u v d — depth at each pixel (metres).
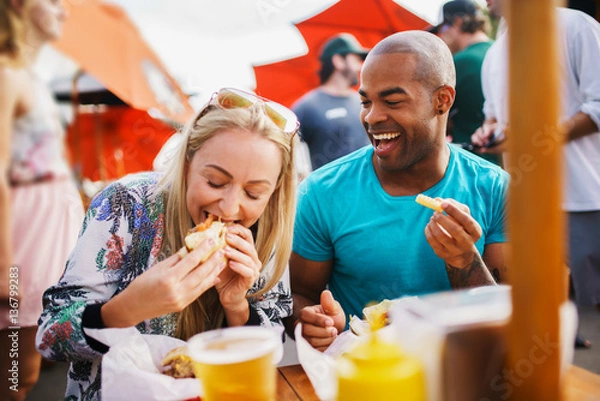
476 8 2.55
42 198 1.58
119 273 1.59
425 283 2.10
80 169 2.23
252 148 1.50
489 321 0.86
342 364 0.82
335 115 2.98
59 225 1.67
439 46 1.98
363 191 2.14
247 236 1.57
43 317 1.43
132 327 1.30
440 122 2.02
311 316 1.58
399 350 0.82
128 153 2.75
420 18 3.10
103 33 1.87
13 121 1.40
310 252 2.21
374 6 3.24
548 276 0.80
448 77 1.98
